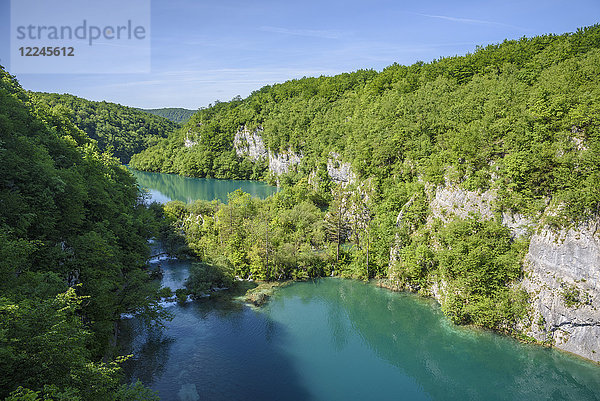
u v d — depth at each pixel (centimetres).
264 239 7812
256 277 7556
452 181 6506
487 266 5359
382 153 9356
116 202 7506
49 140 5988
